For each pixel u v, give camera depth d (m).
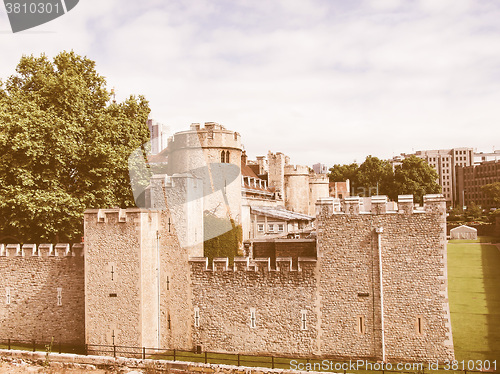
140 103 45.00
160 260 29.64
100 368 26.66
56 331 31.64
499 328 31.89
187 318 29.28
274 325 27.97
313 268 27.42
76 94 37.88
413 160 118.38
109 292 28.62
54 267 31.94
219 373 24.73
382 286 26.27
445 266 25.53
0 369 27.17
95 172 35.94
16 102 36.03
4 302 32.81
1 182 33.28
